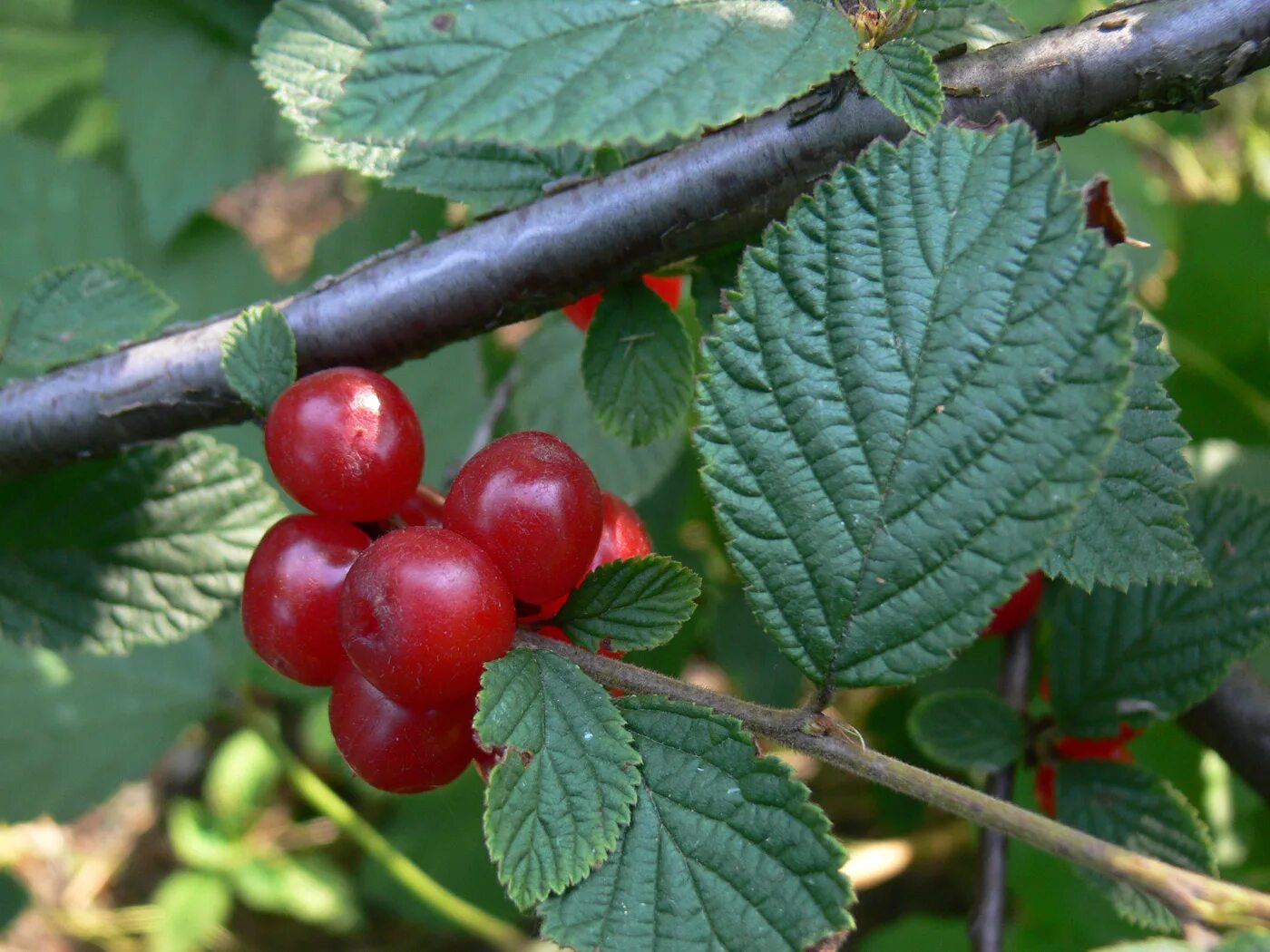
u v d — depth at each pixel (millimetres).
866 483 139
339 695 145
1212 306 276
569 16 138
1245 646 176
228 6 261
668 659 248
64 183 262
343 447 145
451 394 249
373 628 135
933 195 139
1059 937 242
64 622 176
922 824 285
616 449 215
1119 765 177
